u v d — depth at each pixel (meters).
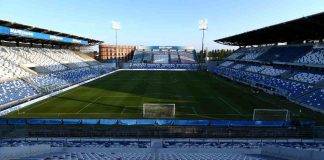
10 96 48.31
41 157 20.86
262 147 28.36
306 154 21.58
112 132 33.81
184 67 127.00
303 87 55.50
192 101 51.56
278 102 51.16
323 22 52.94
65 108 45.03
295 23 57.03
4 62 64.81
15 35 65.56
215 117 40.66
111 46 153.75
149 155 23.58
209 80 83.50
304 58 68.50
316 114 42.78
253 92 61.44
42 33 79.38
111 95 56.84
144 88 66.69
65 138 32.69
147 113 41.34
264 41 101.50
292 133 34.06
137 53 151.88
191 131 34.41
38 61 80.56
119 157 21.48
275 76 70.56
